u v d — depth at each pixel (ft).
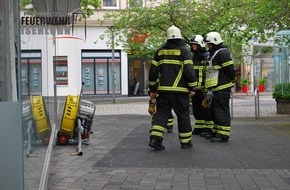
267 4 44.93
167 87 27.94
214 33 32.68
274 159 24.99
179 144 30.81
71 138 30.45
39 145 16.08
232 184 19.39
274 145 29.94
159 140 28.09
